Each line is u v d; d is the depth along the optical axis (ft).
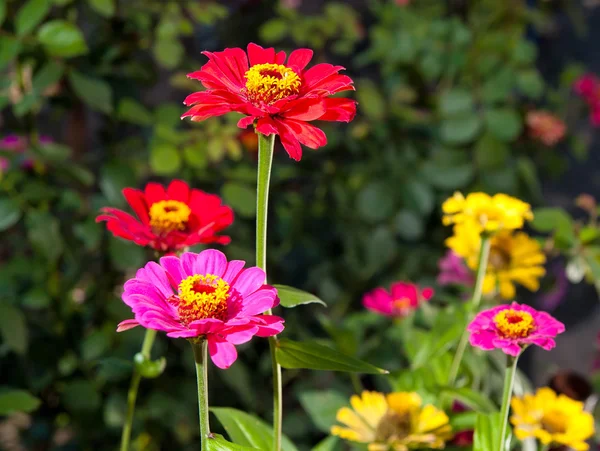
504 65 4.62
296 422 3.88
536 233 5.00
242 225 4.00
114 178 3.34
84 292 3.67
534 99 5.42
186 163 3.68
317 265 4.47
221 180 3.87
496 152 4.53
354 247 4.49
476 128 4.45
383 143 4.73
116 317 3.51
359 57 5.25
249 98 2.04
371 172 4.68
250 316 1.87
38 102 3.40
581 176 6.63
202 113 1.93
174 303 1.93
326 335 4.22
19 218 3.29
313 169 4.65
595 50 7.16
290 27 4.51
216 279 1.94
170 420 3.56
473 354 2.63
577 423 2.35
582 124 6.87
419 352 2.50
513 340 2.02
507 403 2.06
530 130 4.84
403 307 2.97
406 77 5.13
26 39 3.03
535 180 4.78
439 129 4.67
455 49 4.82
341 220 4.63
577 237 2.92
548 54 7.00
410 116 4.74
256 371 4.06
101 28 3.64
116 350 3.37
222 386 3.75
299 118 1.97
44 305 3.27
